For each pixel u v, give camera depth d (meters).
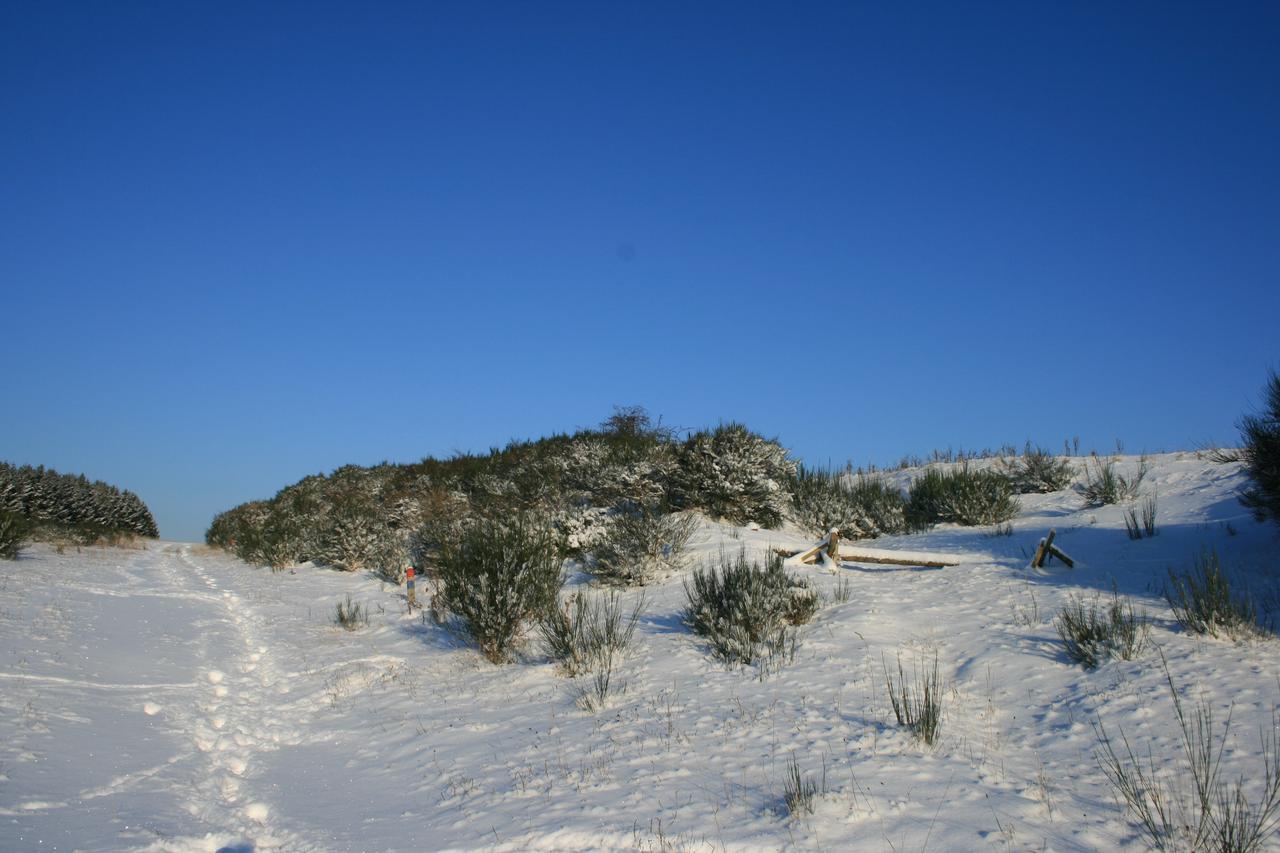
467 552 12.54
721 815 5.77
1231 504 14.26
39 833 5.54
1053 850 5.02
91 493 39.53
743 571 11.27
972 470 21.92
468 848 5.57
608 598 14.15
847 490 20.84
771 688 8.77
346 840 5.91
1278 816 5.26
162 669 11.29
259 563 26.23
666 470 20.16
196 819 6.37
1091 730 6.93
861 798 5.85
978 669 8.74
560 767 7.11
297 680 11.60
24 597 14.91
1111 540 13.82
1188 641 8.37
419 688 10.69
